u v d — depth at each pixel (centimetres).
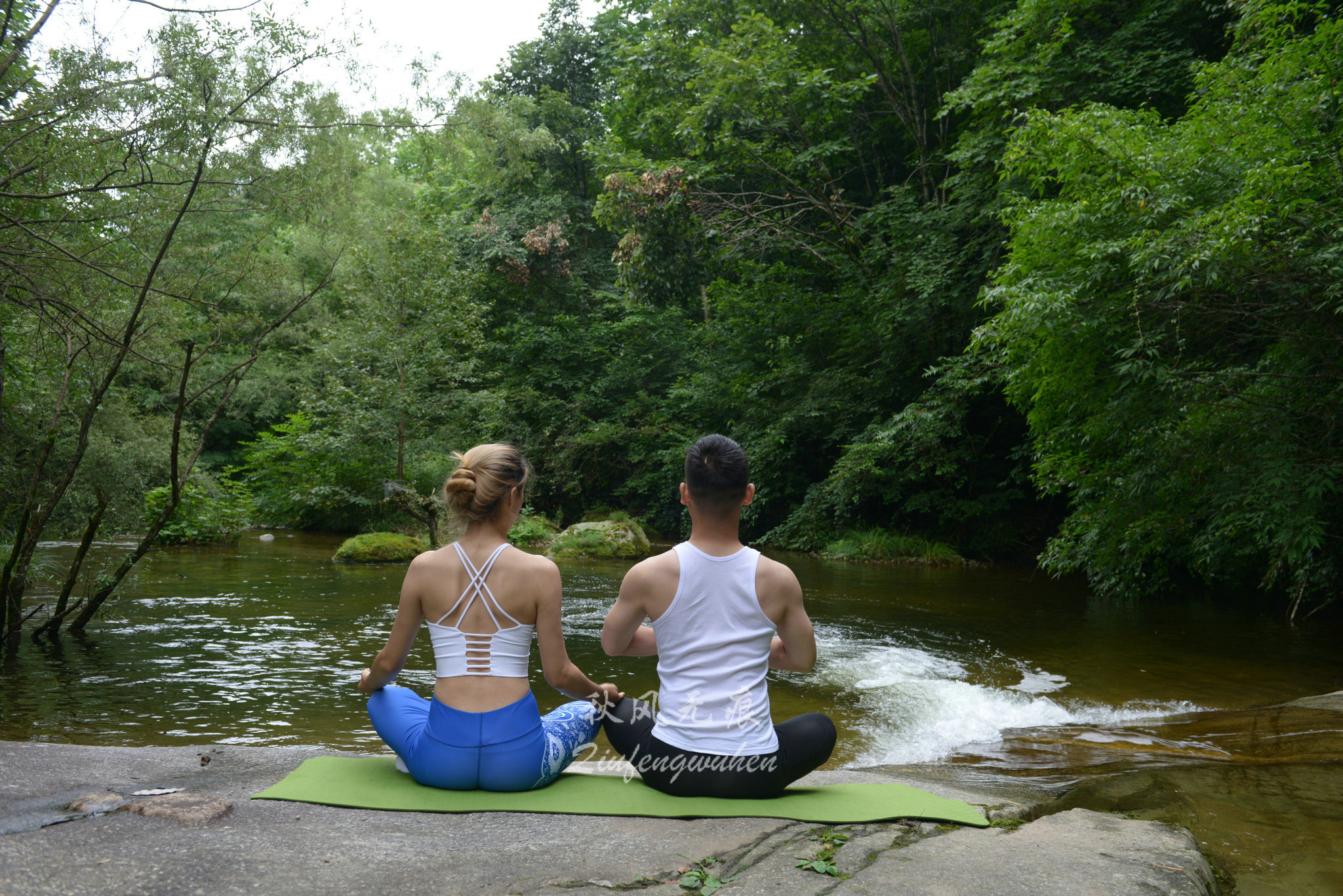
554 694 504
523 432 2058
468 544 243
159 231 623
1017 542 1473
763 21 1398
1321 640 706
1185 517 742
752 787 234
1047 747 403
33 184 550
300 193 666
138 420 887
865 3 1455
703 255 1584
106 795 222
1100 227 718
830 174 1644
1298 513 638
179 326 661
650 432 1969
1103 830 229
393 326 1541
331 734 400
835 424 1598
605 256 2361
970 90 1145
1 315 661
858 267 1541
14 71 520
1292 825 268
